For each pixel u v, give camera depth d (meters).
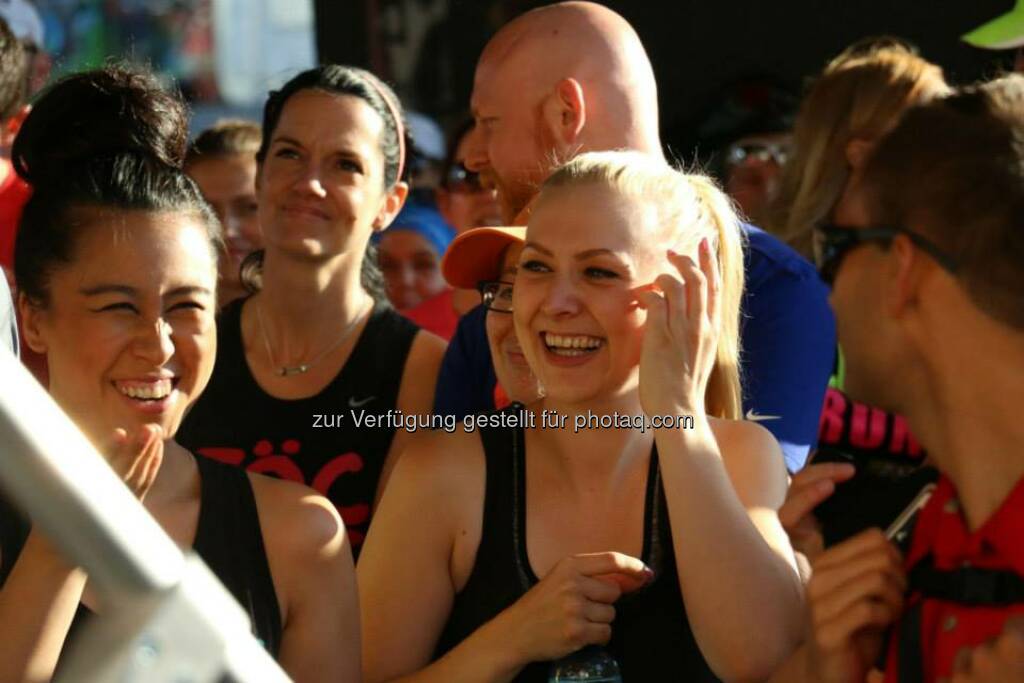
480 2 16.27
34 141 7.68
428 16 16.42
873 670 6.20
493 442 7.90
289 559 7.36
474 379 10.49
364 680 7.62
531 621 7.14
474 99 10.72
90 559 3.79
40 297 7.40
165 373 7.33
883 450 8.45
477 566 7.69
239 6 26.14
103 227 7.29
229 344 11.34
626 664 7.34
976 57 15.05
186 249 7.38
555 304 7.60
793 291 9.65
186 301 7.39
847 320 5.90
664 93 15.63
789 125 15.02
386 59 16.56
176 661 3.89
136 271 7.26
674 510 7.28
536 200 7.96
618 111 10.30
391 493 7.96
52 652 6.52
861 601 5.91
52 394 7.45
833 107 11.61
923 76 11.65
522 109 10.31
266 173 11.42
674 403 7.40
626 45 10.45
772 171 14.80
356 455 10.98
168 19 25.56
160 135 7.81
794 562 7.77
